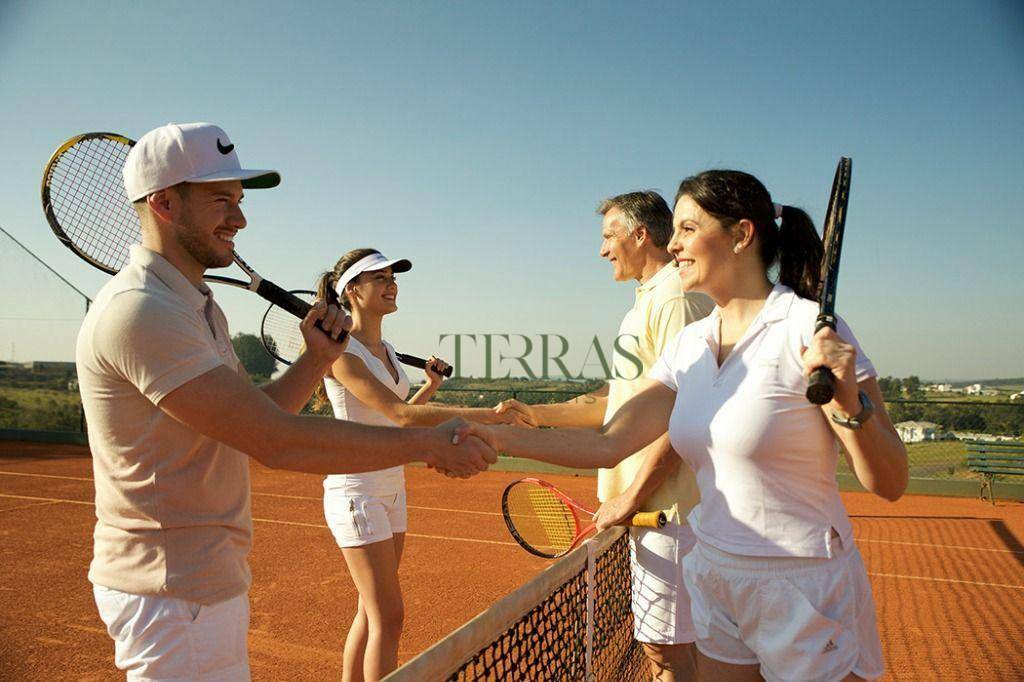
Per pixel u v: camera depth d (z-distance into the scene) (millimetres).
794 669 1871
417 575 6461
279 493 10789
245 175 1903
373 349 3766
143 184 1863
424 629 5016
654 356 2822
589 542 2480
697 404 2045
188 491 1785
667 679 2881
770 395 1880
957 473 12117
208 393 1696
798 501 1890
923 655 4691
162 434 1756
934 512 10164
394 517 3541
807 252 2092
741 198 2035
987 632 5137
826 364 1686
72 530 7766
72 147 2777
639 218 2988
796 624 1862
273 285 2787
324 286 3867
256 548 7238
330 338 2420
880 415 1868
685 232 2125
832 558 1886
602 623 2637
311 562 6676
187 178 1852
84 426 15812
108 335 1700
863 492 11883
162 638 1779
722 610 2076
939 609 5699
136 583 1779
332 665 4281
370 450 1827
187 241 1902
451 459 1907
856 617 1901
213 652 1822
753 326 1974
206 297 1969
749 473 1910
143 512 1771
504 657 1739
